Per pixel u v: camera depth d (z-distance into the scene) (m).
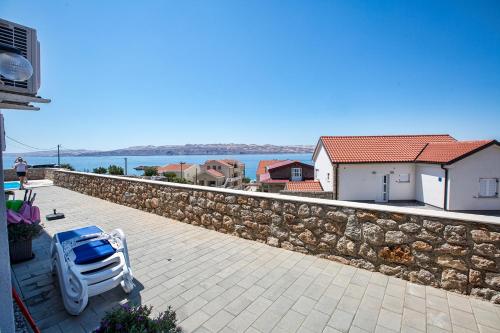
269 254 4.56
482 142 15.28
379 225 3.80
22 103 2.50
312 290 3.38
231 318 2.84
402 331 2.59
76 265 3.09
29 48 2.33
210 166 62.94
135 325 1.98
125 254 3.49
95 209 8.38
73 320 2.85
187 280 3.68
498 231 3.00
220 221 5.85
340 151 19.25
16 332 2.63
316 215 4.39
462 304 3.03
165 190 7.26
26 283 3.66
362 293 3.30
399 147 19.42
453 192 15.22
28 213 4.61
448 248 3.30
